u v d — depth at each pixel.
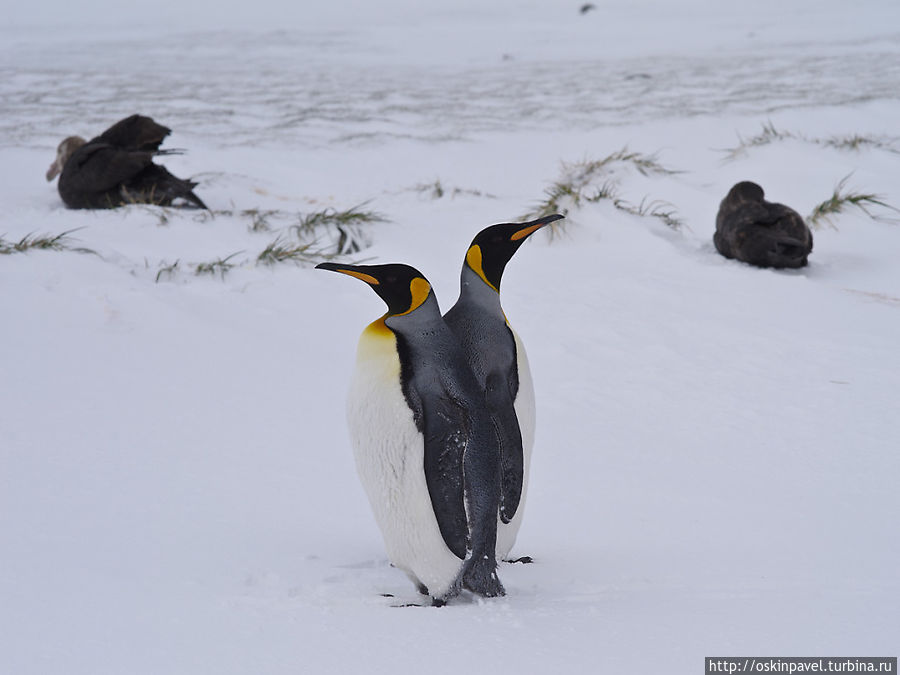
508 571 8.30
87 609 6.86
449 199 28.48
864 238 24.89
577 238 24.66
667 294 19.83
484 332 7.96
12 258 18.61
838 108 41.28
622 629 6.42
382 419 7.61
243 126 41.00
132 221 24.14
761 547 8.82
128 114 43.50
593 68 62.19
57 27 110.81
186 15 129.75
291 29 104.25
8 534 8.72
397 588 8.03
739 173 30.50
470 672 5.76
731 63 61.56
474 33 93.94
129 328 15.95
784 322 18.00
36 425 11.96
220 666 5.87
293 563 8.42
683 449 12.01
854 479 10.90
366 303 18.95
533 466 11.41
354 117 43.62
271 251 21.55
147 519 9.37
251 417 12.77
